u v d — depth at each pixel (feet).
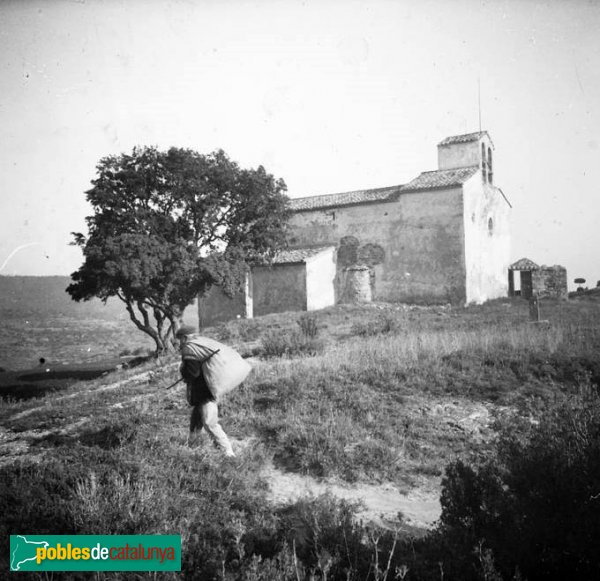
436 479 21.74
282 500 18.43
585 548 10.44
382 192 101.86
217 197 74.43
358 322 69.26
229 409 29.12
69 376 79.51
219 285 72.13
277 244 81.97
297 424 25.82
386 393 32.17
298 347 47.98
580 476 12.02
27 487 16.43
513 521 11.78
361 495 19.84
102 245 64.90
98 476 16.99
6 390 68.44
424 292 92.32
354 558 12.07
